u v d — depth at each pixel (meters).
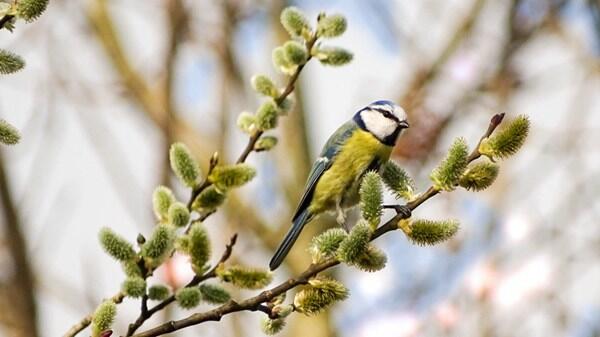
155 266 6.61
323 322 14.14
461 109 14.48
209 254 6.74
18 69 6.52
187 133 14.45
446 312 12.62
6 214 12.35
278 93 7.67
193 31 14.20
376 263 6.38
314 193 10.77
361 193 6.49
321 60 7.64
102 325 6.30
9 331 12.23
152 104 14.38
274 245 14.88
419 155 14.01
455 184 6.52
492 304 12.30
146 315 6.58
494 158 6.46
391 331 13.12
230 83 14.30
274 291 6.44
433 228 6.45
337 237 6.47
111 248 6.55
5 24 6.30
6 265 12.46
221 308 6.46
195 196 7.21
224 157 14.08
